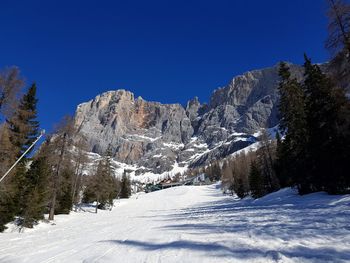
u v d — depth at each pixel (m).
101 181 48.91
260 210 18.34
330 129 22.38
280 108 30.38
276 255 5.83
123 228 16.27
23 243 13.05
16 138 21.84
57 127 27.98
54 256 8.62
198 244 8.10
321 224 8.93
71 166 29.28
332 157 22.03
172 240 9.43
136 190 171.00
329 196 20.05
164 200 77.69
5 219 21.61
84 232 16.03
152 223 18.08
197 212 27.88
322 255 5.54
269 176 47.41
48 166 26.98
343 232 7.32
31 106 25.05
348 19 16.25
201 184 157.00
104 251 8.70
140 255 7.56
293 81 29.69
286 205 19.39
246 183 61.62
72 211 42.25
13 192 20.80
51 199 28.75
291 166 30.08
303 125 27.28
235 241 7.86
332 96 21.98
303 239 7.11
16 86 18.89
